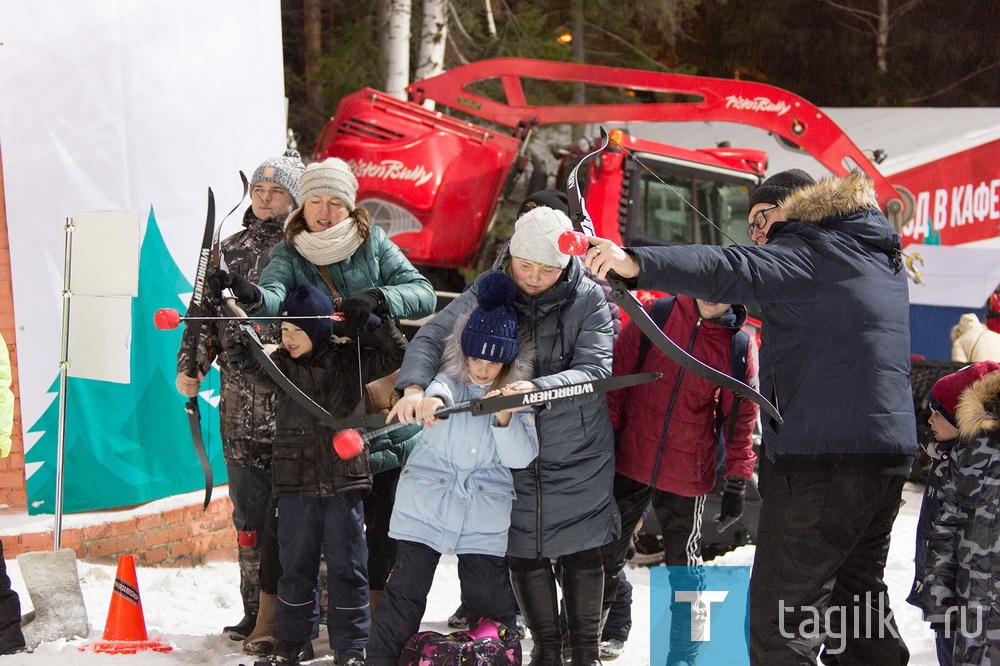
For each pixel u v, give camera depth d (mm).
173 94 7945
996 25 25750
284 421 5262
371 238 5660
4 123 7250
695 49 25000
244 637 5910
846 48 25297
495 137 11266
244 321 5258
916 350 13750
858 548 4621
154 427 7953
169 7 7910
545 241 4680
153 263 7887
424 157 10938
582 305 4855
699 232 11234
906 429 4246
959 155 14320
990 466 4488
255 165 8570
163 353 7996
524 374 4766
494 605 4926
